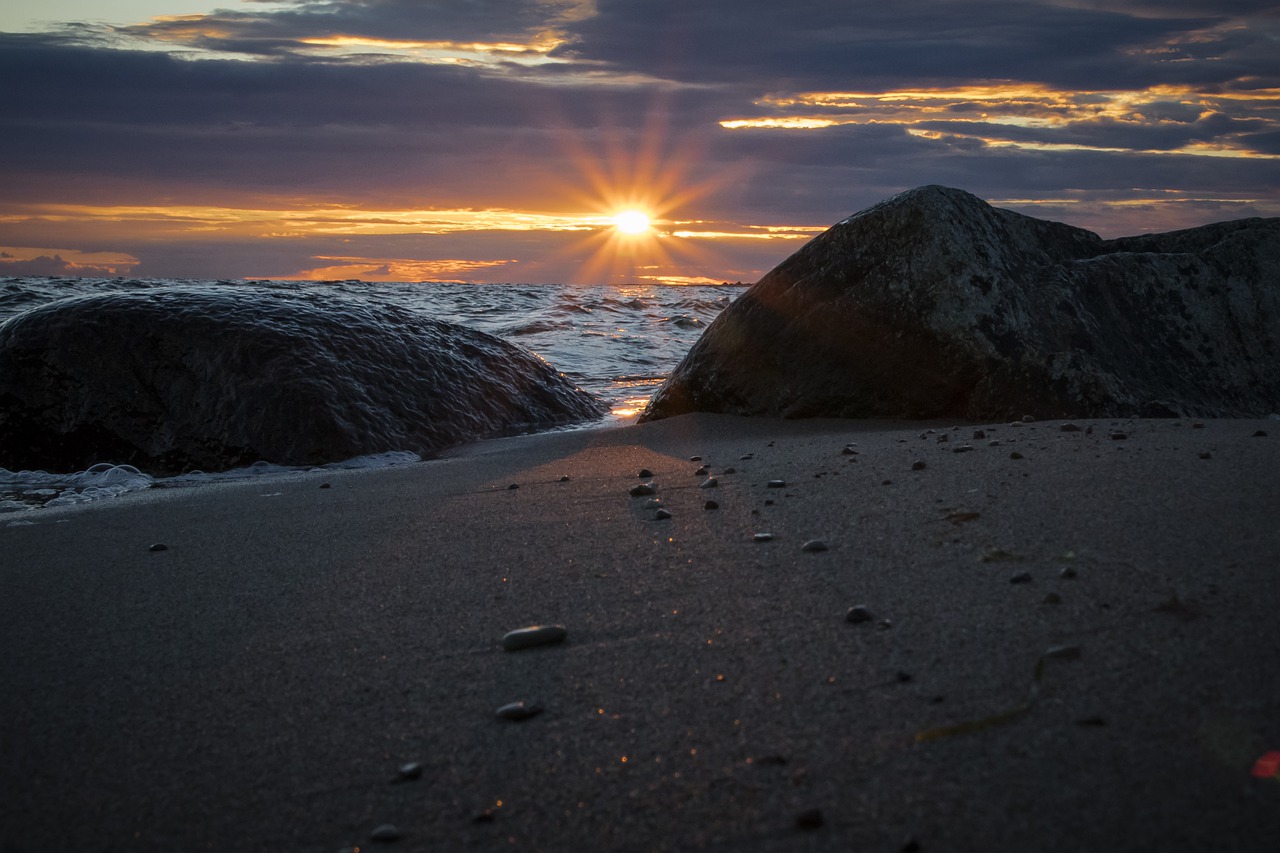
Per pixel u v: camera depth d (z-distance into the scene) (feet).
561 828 5.07
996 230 19.25
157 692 7.11
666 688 6.45
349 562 10.15
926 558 8.32
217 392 20.80
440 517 12.00
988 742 5.35
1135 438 12.25
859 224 18.94
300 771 5.85
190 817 5.47
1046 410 17.08
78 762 6.15
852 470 12.20
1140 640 6.27
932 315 17.87
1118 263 19.60
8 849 5.26
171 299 22.31
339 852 5.04
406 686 6.89
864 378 18.54
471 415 23.18
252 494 14.94
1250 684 5.60
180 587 9.69
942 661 6.33
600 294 90.84
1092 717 5.45
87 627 8.61
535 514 11.71
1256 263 20.42
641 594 8.27
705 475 13.26
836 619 7.23
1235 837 4.43
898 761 5.28
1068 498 9.52
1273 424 13.05
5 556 11.39
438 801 5.42
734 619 7.47
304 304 23.20
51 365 21.27
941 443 13.70
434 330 24.88
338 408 20.70
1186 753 5.05
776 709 5.98
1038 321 17.99
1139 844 4.46
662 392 21.13
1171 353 19.24
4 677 7.54
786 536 9.50
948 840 4.61
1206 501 8.92
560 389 26.55
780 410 19.19
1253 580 7.01
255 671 7.36
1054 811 4.74
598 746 5.80
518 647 7.36
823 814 4.91
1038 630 6.61
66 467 20.85
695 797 5.19
